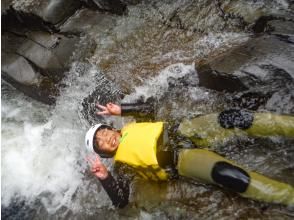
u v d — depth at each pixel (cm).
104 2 275
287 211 161
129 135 187
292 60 192
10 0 281
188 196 186
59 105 249
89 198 211
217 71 204
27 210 218
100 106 214
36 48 270
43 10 270
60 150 234
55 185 223
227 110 186
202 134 190
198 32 241
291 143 179
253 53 202
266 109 189
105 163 213
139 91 232
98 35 266
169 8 258
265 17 222
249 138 185
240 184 161
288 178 170
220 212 175
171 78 227
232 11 235
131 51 252
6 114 263
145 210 192
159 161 181
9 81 273
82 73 252
